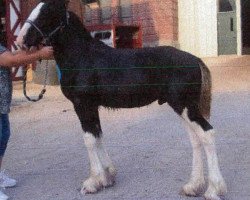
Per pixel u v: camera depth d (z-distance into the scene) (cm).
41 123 908
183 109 476
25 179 580
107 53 507
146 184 538
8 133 521
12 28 1539
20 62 471
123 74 498
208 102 481
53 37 502
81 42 511
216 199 459
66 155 681
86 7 1817
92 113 516
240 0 1786
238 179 539
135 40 1531
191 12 1805
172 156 645
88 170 605
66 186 547
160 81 486
